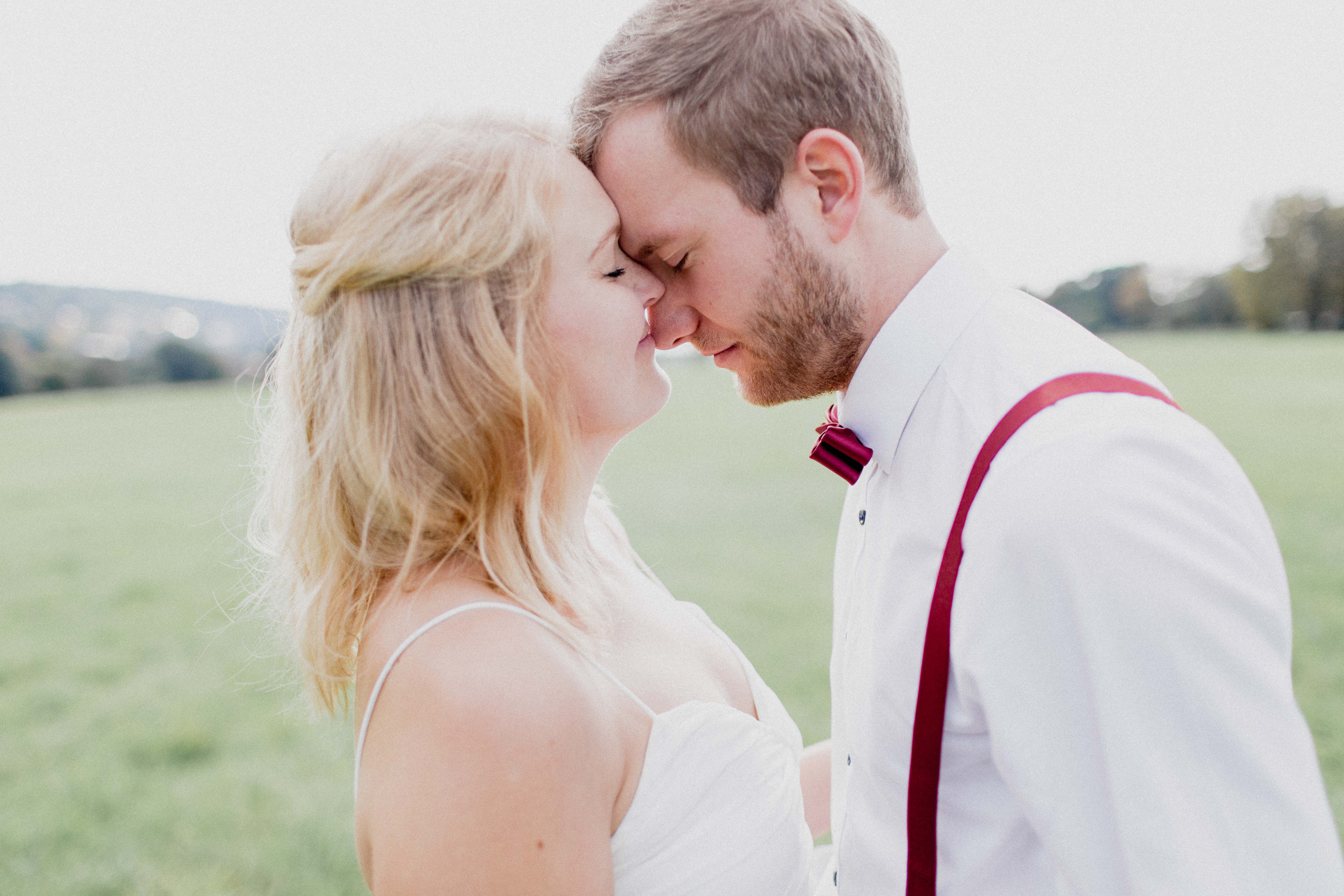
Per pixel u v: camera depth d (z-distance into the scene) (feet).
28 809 11.92
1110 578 2.81
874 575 4.07
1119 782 2.77
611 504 5.63
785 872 3.90
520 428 3.58
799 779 4.58
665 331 4.44
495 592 3.44
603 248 3.96
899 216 4.09
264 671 17.25
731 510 31.89
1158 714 2.74
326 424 3.71
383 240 3.42
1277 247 157.79
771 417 69.36
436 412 3.49
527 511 3.62
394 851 3.03
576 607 3.70
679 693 4.04
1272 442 39.11
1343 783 9.69
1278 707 2.70
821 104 3.86
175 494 44.06
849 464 4.16
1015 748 3.04
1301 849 2.59
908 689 3.65
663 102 3.93
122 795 12.21
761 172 3.92
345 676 3.94
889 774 3.79
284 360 3.91
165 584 25.48
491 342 3.48
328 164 3.72
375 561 3.67
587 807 3.16
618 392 3.92
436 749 3.02
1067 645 2.94
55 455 63.57
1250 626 2.77
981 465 3.33
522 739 2.98
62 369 132.87
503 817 2.97
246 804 11.71
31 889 9.93
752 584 21.22
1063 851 2.97
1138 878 2.73
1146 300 176.04
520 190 3.56
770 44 3.84
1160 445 2.97
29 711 15.76
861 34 3.99
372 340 3.52
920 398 3.84
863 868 3.95
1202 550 2.80
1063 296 184.03
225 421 82.17
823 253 4.00
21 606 23.61
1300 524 23.22
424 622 3.28
